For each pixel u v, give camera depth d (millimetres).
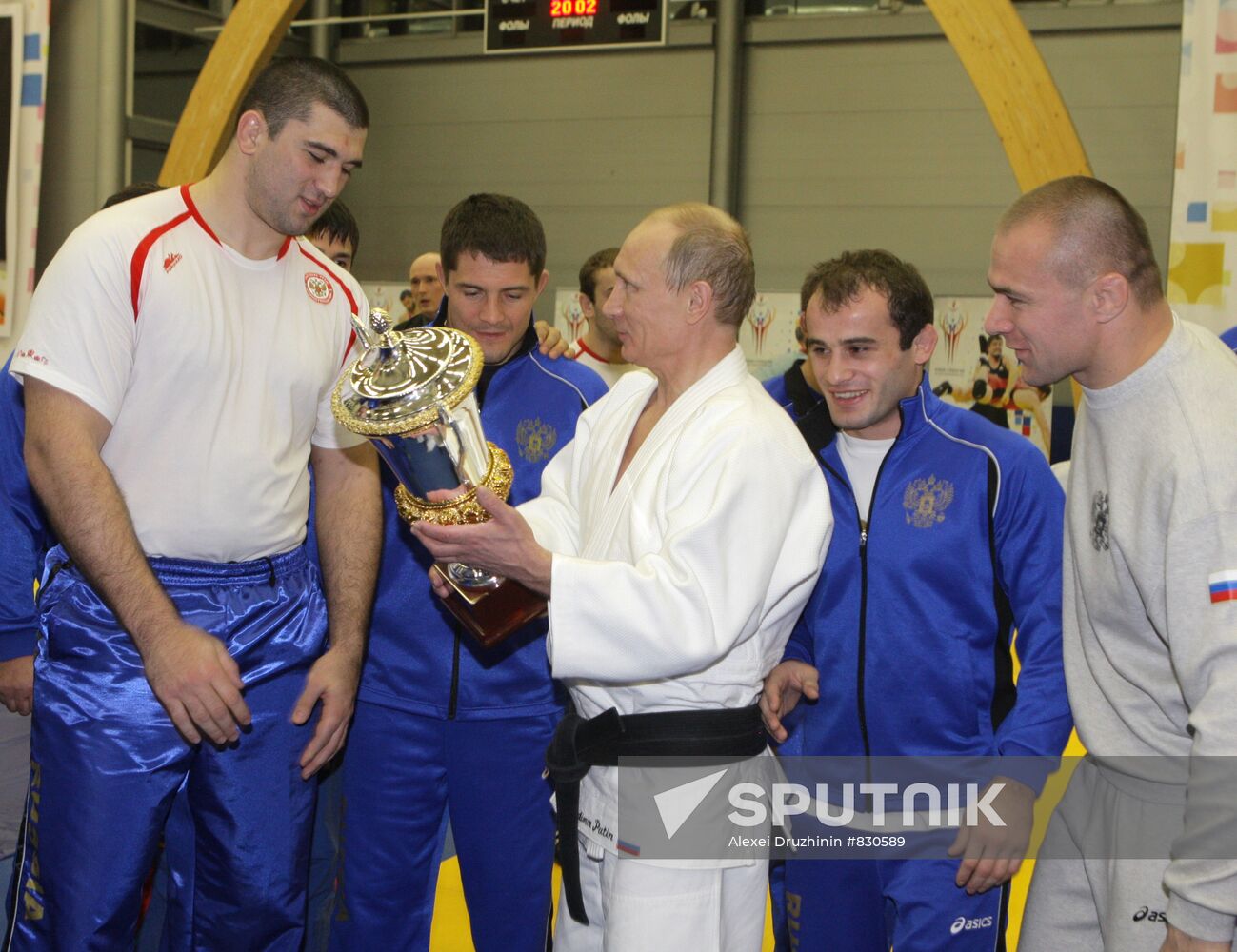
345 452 2307
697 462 1752
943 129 8664
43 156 8477
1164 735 1791
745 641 1792
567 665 1701
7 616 2311
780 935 2338
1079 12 8305
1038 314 1755
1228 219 4727
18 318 6684
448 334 1830
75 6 8297
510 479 1869
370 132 10203
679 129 9289
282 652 2117
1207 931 1565
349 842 2443
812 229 9031
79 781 1965
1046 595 2066
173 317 1953
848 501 2195
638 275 1844
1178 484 1626
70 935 1957
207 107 5914
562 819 1920
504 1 7508
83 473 1881
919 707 2127
